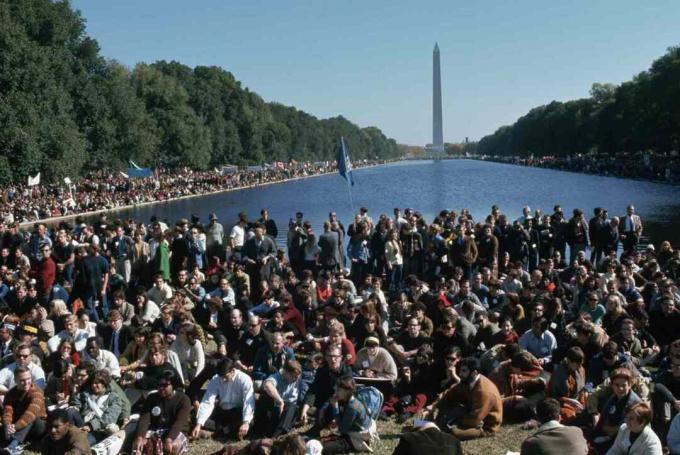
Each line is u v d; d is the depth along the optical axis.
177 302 14.93
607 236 22.83
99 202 69.38
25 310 16.69
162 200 84.12
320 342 14.55
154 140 103.69
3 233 22.44
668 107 100.38
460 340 12.70
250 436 10.85
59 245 20.06
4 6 57.47
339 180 147.00
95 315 17.66
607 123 136.50
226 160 150.25
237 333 13.54
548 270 18.06
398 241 21.39
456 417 10.43
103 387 10.41
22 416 10.25
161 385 10.11
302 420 11.03
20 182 63.66
